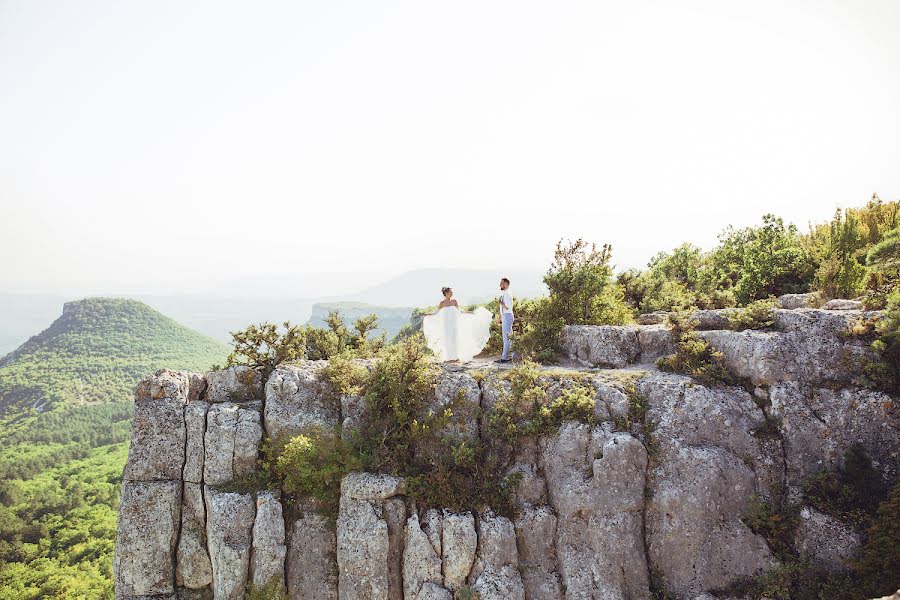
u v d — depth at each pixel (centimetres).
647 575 1343
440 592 1370
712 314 1753
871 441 1371
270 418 1609
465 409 1628
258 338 1823
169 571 1502
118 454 16900
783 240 2539
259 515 1470
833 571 1273
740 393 1491
